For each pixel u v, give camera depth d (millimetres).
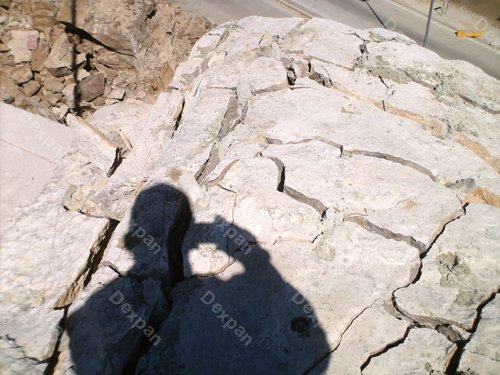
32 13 4703
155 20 5117
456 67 3104
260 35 3453
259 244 2045
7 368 1602
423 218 2148
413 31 7828
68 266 2125
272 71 2922
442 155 2486
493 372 1611
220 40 3678
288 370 1672
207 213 2156
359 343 1747
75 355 1671
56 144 3281
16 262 2219
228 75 3018
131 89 4824
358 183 2287
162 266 1951
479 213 2186
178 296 1882
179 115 3145
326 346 1735
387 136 2561
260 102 2752
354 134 2549
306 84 2906
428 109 2801
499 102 2881
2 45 4590
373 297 1885
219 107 2740
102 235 2293
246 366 1677
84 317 1785
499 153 2572
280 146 2484
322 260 1998
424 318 1816
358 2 8492
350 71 3057
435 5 8453
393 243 2064
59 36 4688
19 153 3209
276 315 1816
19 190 3020
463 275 1935
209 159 2447
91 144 2986
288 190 2248
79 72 4656
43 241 2316
